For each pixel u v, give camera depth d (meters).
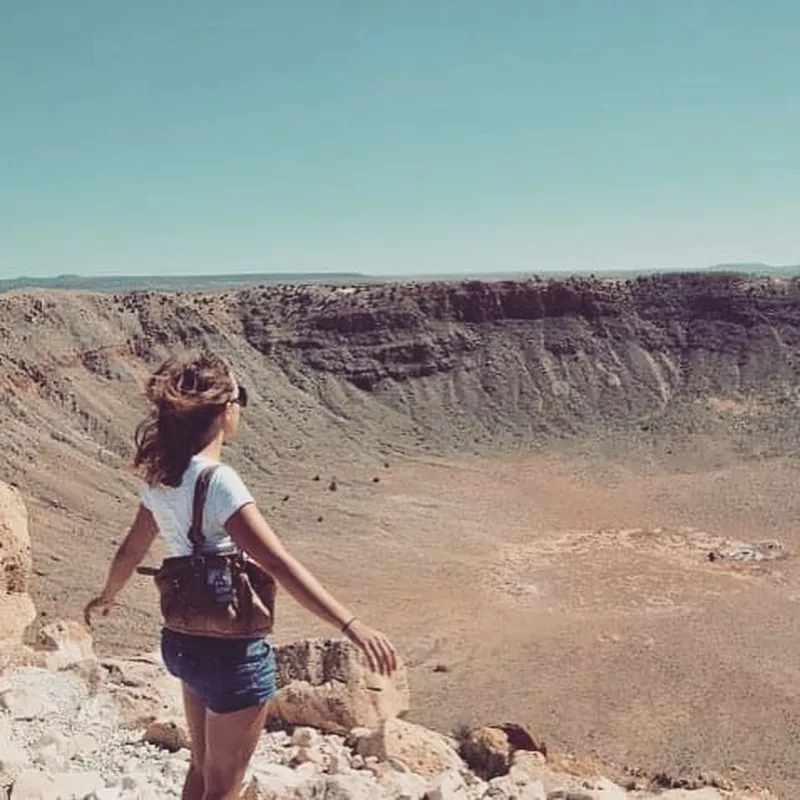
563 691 52.12
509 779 12.84
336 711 17.55
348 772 12.39
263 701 5.52
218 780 5.60
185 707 6.11
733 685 52.88
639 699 50.78
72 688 14.77
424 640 62.25
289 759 13.41
